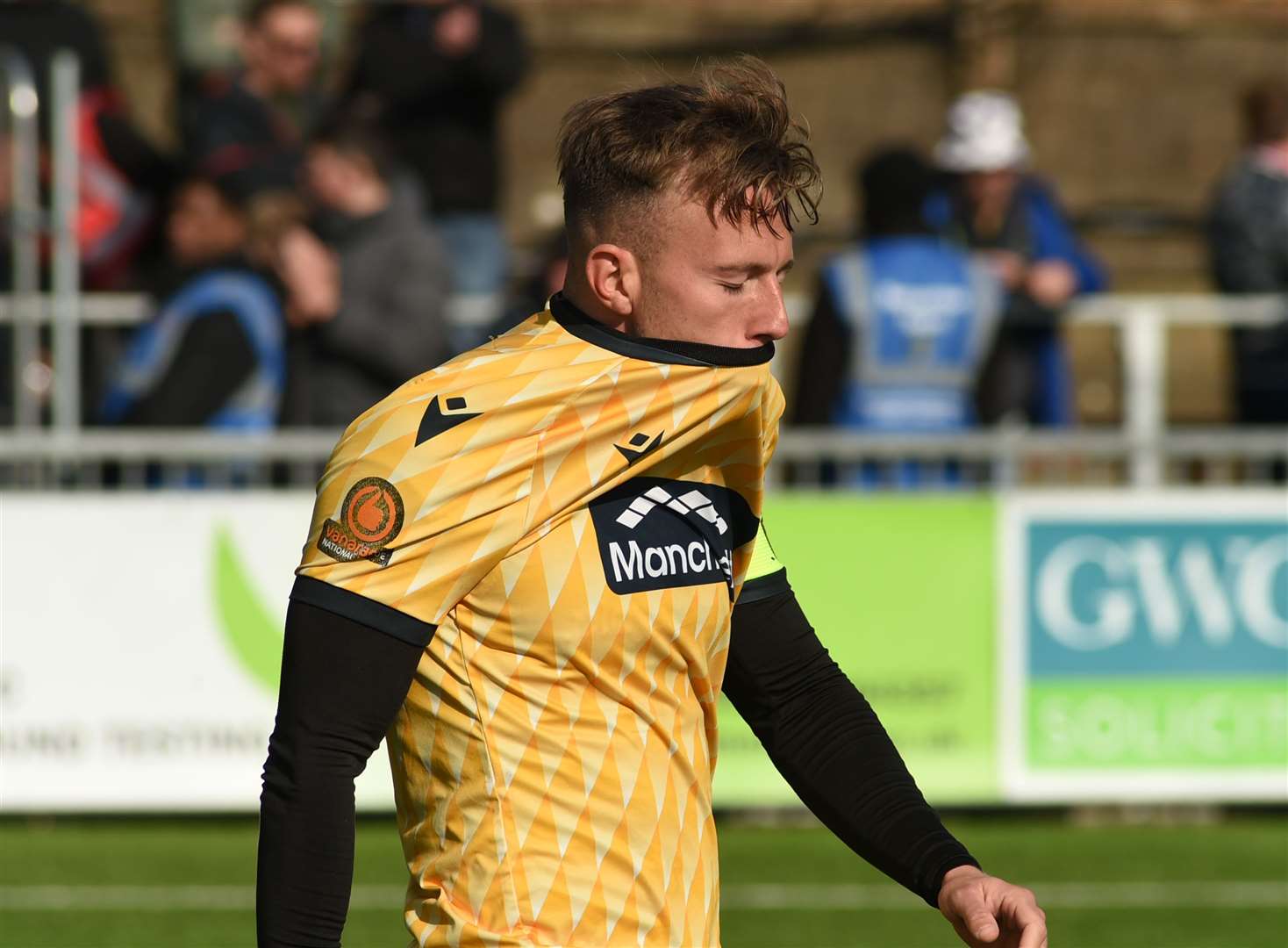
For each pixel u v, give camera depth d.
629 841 6.68
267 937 6.47
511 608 6.58
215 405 22.84
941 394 23.52
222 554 22.23
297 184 23.45
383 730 6.60
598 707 6.68
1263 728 23.00
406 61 27.17
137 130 26.25
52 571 22.09
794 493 22.56
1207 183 44.88
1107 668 22.86
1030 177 27.58
